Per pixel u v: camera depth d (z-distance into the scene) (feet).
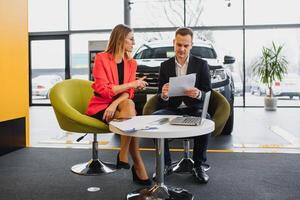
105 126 8.35
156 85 12.37
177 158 10.89
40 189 8.05
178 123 6.37
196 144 8.57
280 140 13.80
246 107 28.02
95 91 8.68
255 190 7.86
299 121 19.38
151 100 9.93
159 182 7.29
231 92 13.44
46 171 9.51
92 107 8.65
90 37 29.17
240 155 11.12
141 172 8.23
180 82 7.77
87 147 12.63
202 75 9.22
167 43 15.64
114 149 12.23
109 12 28.60
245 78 28.19
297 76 27.61
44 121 20.16
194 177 8.82
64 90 9.17
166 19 28.17
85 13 28.94
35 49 29.94
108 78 8.33
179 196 7.36
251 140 13.79
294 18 27.25
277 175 8.95
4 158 11.03
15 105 12.22
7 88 11.75
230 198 7.38
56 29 29.48
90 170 9.30
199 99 8.35
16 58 12.31
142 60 14.25
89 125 8.22
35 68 30.04
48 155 11.39
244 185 8.21
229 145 12.78
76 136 15.06
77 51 29.48
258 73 26.68
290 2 27.14
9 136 11.84
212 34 28.04
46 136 15.14
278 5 27.27
